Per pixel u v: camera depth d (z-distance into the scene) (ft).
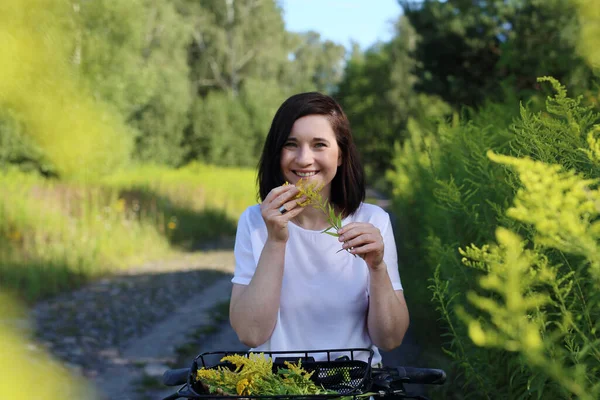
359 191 7.06
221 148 115.03
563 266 5.65
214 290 31.89
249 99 124.47
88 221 41.83
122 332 23.35
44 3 3.93
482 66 46.75
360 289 6.66
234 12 146.92
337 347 6.57
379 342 6.57
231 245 49.49
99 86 17.39
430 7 48.57
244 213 7.17
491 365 7.39
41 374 3.30
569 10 14.21
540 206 3.39
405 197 32.04
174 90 105.40
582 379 3.66
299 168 6.69
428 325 16.88
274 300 6.24
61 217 40.78
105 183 56.24
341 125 6.86
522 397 6.55
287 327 6.60
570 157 6.35
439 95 48.83
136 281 33.35
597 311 4.93
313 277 6.63
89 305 27.35
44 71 3.87
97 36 17.74
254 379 5.29
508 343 3.31
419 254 20.65
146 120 103.50
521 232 7.33
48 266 30.94
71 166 4.09
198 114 115.24
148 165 97.40
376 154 152.35
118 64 46.91
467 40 45.55
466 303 9.24
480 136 10.53
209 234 53.42
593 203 3.40
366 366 6.06
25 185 45.16
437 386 12.87
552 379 4.99
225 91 143.33
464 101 46.39
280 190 6.14
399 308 6.44
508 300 3.36
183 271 36.86
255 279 6.25
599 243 4.10
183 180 76.48
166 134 106.42
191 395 5.10
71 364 18.69
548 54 20.77
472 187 10.71
